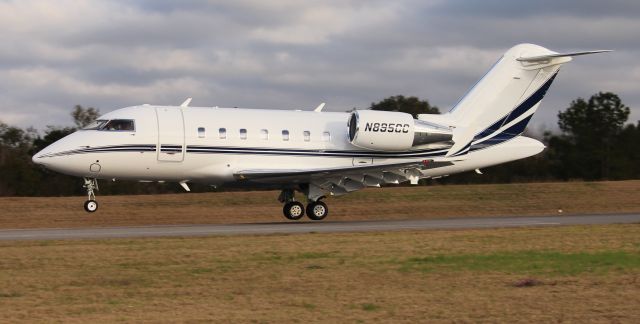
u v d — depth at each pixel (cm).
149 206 6359
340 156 5275
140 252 3234
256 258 3081
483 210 6525
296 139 5188
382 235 3944
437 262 2988
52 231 4316
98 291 2439
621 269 2838
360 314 2133
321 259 3061
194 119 5012
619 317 2094
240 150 5041
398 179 5147
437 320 2067
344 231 4231
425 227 4544
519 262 2988
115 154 4850
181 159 4944
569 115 11850
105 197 6706
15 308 2197
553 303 2264
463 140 5456
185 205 6462
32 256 3098
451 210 6512
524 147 5656
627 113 11725
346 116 5469
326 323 2038
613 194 7200
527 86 5609
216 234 4050
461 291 2445
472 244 3534
